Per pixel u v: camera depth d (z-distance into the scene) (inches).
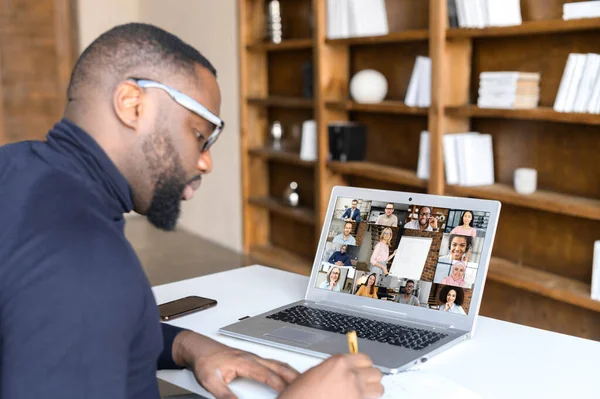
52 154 36.5
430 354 49.5
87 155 36.7
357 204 64.2
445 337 52.9
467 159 125.3
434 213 59.6
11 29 243.4
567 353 50.7
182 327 56.7
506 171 129.7
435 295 57.2
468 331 54.5
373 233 62.5
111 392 30.2
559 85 117.0
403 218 61.1
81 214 32.5
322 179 163.6
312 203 185.0
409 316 57.9
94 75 37.7
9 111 247.0
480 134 131.6
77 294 29.8
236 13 198.1
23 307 29.4
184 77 39.1
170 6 239.5
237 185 206.8
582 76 104.5
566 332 120.6
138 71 37.8
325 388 38.4
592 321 116.2
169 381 49.8
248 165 200.5
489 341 53.5
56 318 29.3
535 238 125.1
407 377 44.0
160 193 39.7
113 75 37.6
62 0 249.6
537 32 114.0
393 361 47.5
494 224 56.2
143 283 33.4
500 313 132.5
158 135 38.4
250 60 195.6
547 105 119.7
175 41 40.2
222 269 187.0
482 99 121.8
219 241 220.4
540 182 123.3
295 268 179.6
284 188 197.6
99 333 30.0
